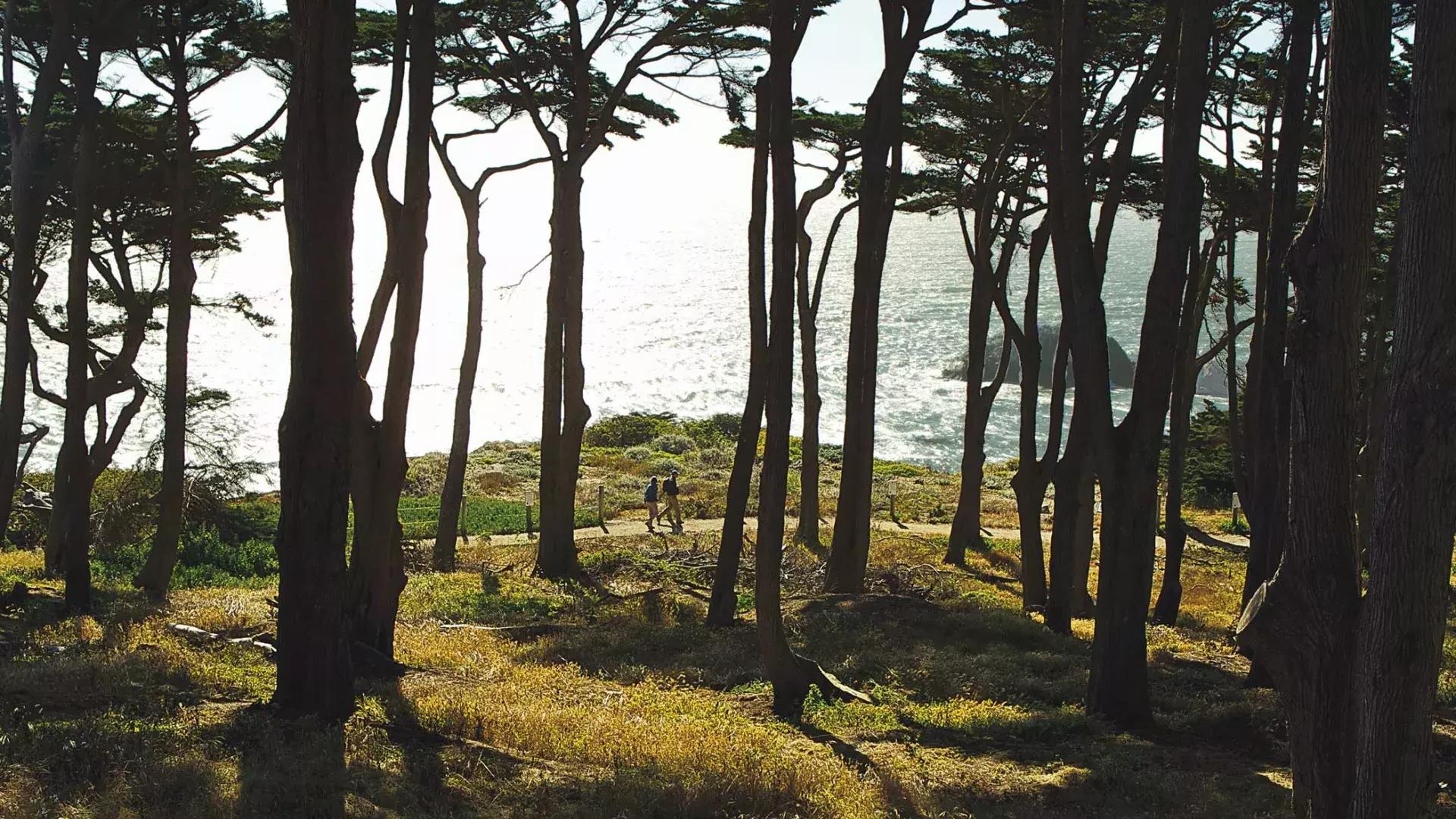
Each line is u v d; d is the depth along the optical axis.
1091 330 12.76
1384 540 6.70
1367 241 7.17
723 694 13.44
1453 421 6.49
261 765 8.05
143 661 11.14
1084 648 16.95
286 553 10.06
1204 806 9.10
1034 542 22.06
